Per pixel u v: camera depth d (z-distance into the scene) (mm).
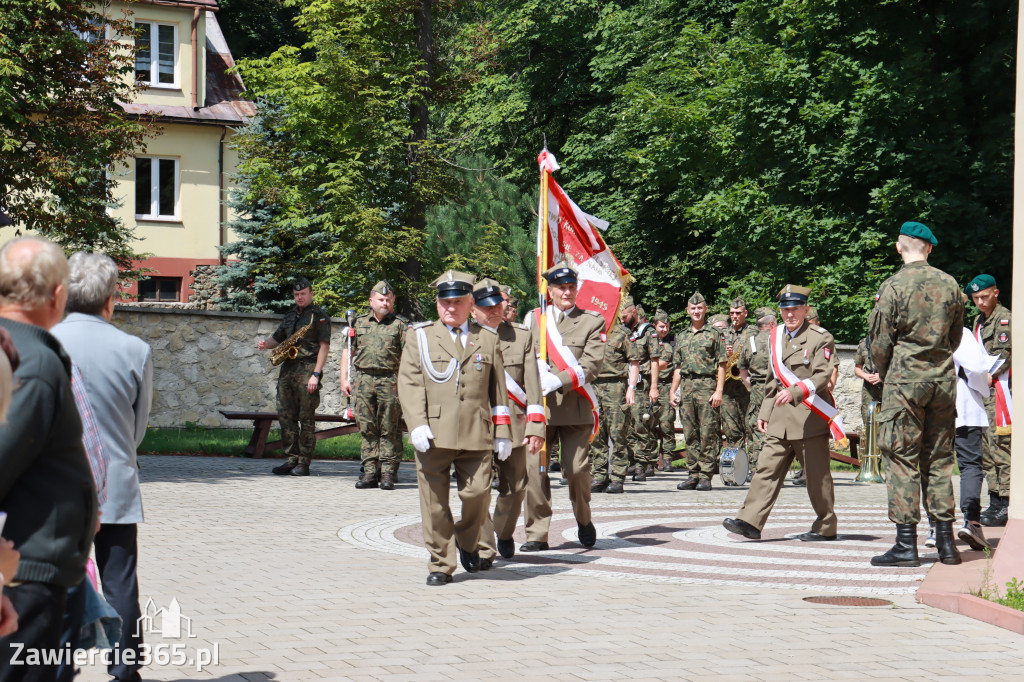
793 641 6238
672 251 38344
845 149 28141
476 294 8234
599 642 6160
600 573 8391
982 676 5559
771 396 10008
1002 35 27578
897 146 27828
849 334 28453
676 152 33469
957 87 26719
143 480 14203
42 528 3537
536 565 8797
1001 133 27000
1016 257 7488
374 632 6336
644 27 38781
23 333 3600
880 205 27453
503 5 44500
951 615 6984
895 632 6500
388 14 31297
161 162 38875
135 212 38375
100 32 17828
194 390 22656
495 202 35781
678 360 16156
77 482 3635
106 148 17156
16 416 3422
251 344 23156
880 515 12312
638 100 33750
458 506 12062
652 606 7168
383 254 29984
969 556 9000
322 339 15570
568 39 43031
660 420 18750
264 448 18266
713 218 30688
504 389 8250
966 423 9938
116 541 5105
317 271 32531
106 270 5219
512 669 5559
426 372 7930
